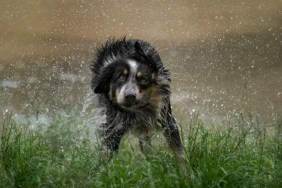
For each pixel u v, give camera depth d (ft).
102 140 32.78
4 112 42.04
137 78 31.96
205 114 42.83
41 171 28.53
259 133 34.14
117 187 27.63
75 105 42.75
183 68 52.24
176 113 42.50
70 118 33.45
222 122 40.88
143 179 27.45
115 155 30.60
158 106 32.86
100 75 33.01
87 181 27.78
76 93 46.19
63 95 45.47
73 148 31.37
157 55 33.68
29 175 28.25
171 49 57.16
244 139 32.68
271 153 32.22
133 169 28.68
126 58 32.68
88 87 47.21
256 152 31.73
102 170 29.07
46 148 31.32
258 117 41.78
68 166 28.68
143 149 32.22
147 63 32.45
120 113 32.89
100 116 34.01
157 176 27.81
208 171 27.81
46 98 45.03
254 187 27.86
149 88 32.27
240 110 43.70
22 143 31.37
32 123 39.06
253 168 29.01
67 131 32.22
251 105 44.75
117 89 32.14
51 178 28.22
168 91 33.27
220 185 27.68
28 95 45.73
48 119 39.88
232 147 31.45
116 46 33.65
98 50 34.88
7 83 48.44
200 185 27.22
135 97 31.53
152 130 33.14
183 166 29.04
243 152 31.17
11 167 28.63
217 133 33.86
